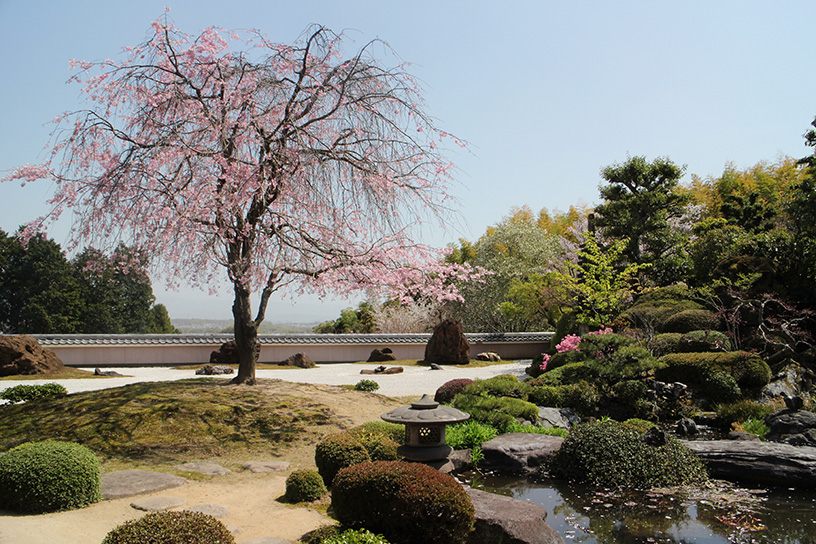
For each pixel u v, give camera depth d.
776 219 20.31
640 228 21.94
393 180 8.65
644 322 14.97
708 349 12.95
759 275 14.44
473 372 19.02
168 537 3.25
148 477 5.77
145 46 8.37
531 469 7.18
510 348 26.17
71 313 30.19
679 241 21.81
